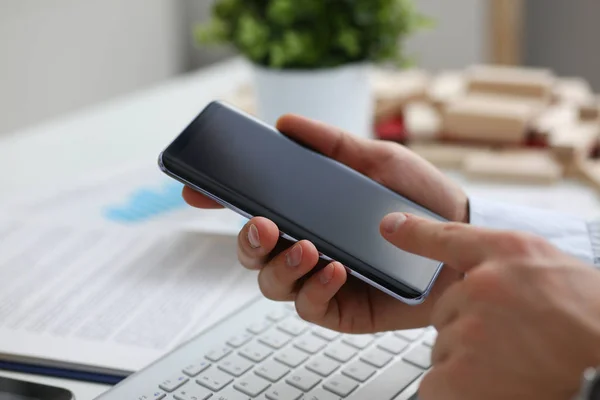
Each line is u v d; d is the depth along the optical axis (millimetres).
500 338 324
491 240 346
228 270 620
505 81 962
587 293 324
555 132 890
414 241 374
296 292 492
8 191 842
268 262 484
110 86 1718
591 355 311
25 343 507
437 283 501
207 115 508
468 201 569
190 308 557
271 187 482
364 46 839
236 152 494
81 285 595
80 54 1608
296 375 440
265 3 845
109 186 858
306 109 815
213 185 468
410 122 923
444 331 345
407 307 500
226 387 426
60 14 1536
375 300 500
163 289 588
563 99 1009
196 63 1994
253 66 835
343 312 493
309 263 444
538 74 999
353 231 473
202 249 659
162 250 659
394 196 510
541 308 321
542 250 340
